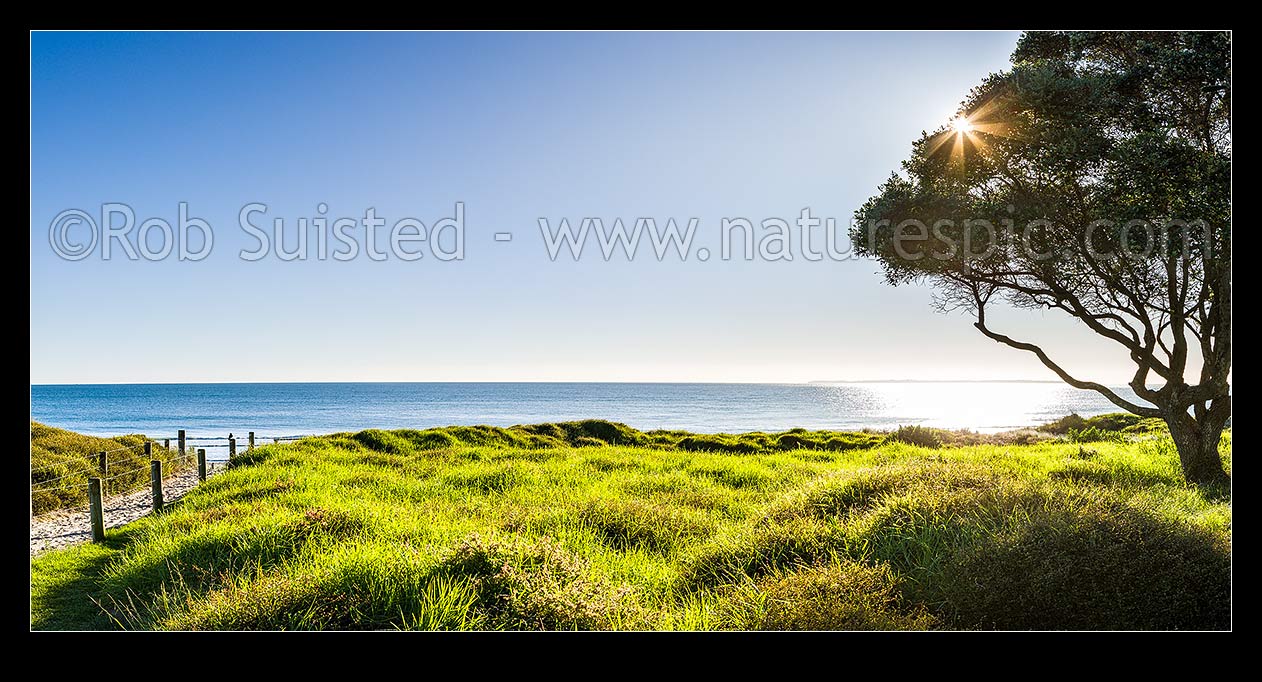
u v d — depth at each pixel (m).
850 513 8.61
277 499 12.97
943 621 6.13
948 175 14.28
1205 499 10.91
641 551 9.05
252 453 19.98
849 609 6.11
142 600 7.84
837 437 27.12
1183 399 13.02
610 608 6.46
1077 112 12.76
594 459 18.67
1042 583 6.14
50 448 19.11
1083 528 6.75
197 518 11.42
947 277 14.69
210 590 7.54
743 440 27.88
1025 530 6.81
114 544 11.59
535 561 7.20
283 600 6.66
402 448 23.19
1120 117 12.92
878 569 6.81
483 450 21.86
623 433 30.48
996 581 6.26
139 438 23.16
